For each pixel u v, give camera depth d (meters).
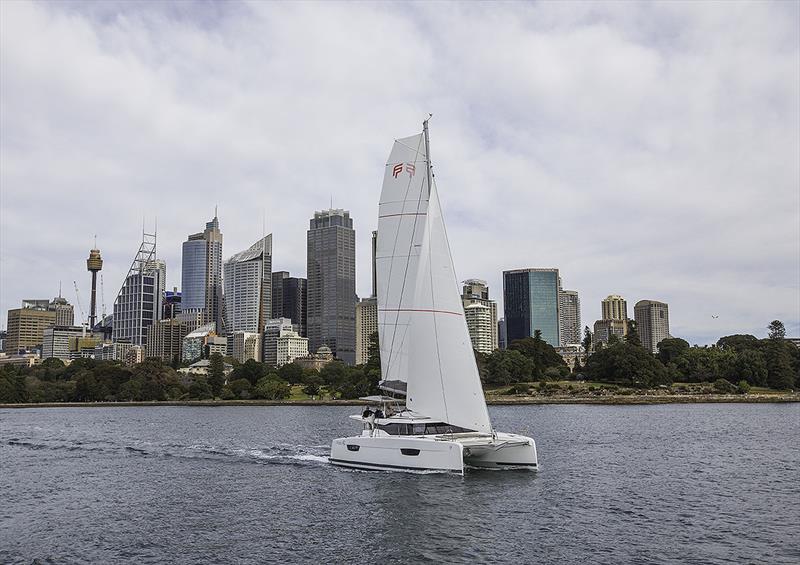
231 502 44.53
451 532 36.22
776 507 42.06
